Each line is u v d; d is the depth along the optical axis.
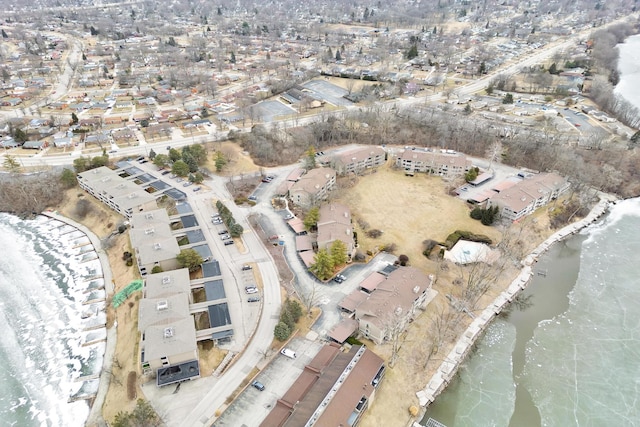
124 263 120.88
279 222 134.50
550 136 179.12
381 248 121.44
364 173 163.38
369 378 80.25
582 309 111.00
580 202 144.75
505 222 133.50
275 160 172.50
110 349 99.50
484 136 181.75
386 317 90.50
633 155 166.50
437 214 138.25
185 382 85.50
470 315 103.88
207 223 133.38
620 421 85.00
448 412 84.62
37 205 151.12
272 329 96.81
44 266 127.00
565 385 92.00
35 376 95.19
